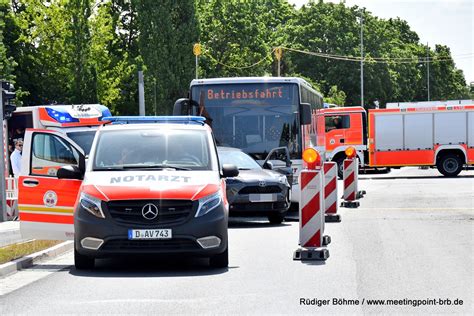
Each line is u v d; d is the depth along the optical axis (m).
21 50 122.81
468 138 89.19
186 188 24.88
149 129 28.08
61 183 27.61
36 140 45.81
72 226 27.56
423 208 47.59
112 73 131.12
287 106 46.50
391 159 90.81
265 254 28.53
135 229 24.22
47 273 25.22
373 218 41.41
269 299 19.92
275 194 39.88
